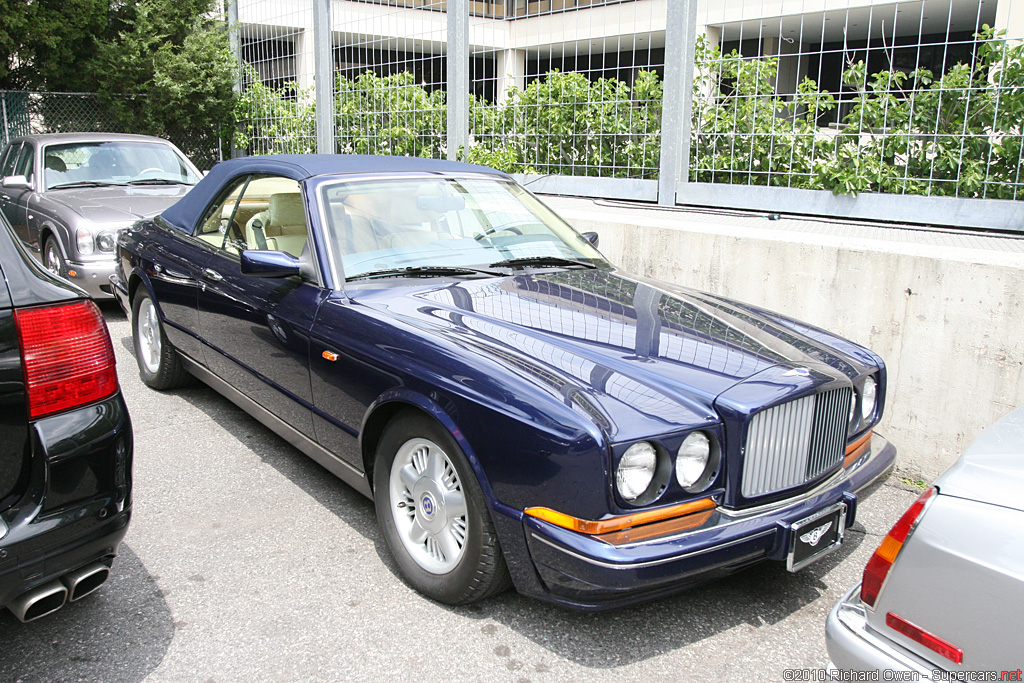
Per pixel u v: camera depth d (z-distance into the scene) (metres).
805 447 2.69
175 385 5.03
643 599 2.41
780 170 6.59
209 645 2.59
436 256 3.69
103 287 6.63
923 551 1.84
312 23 10.04
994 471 1.89
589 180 7.62
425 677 2.47
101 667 2.47
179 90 11.32
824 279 4.41
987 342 3.82
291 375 3.53
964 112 5.65
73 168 7.85
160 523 3.40
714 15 6.79
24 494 2.15
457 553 2.76
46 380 2.17
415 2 8.88
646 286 3.74
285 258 3.47
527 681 2.47
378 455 3.04
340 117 10.12
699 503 2.46
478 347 2.78
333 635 2.67
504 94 8.39
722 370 2.72
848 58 6.11
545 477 2.40
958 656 1.78
